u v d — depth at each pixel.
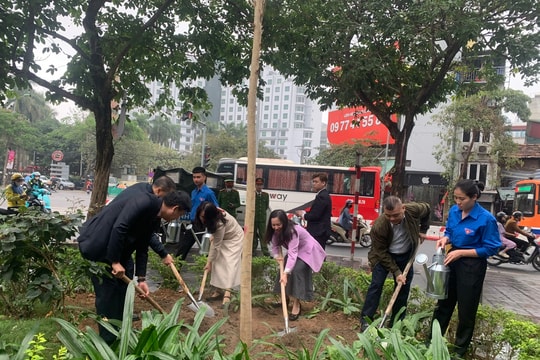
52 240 4.05
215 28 8.48
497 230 3.79
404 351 2.70
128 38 8.03
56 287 3.94
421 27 8.19
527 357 3.22
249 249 2.79
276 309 5.26
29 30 6.98
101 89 7.52
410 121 9.25
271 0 8.00
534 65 8.52
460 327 3.85
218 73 9.34
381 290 4.54
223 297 5.44
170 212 3.46
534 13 8.02
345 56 8.85
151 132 63.88
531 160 28.08
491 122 23.38
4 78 7.02
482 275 3.78
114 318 3.51
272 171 19.02
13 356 2.20
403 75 9.35
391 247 4.58
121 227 3.25
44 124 63.19
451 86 10.25
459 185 3.86
